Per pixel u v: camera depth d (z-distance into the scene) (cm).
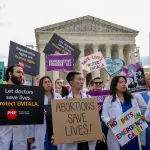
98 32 1844
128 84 269
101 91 260
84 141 179
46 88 235
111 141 206
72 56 384
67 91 328
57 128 177
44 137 204
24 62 320
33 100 185
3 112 175
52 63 379
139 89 264
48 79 238
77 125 181
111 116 209
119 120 199
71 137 178
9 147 183
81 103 187
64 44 403
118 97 218
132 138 196
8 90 179
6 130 183
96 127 185
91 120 185
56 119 179
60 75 1683
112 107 211
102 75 1833
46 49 398
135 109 201
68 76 211
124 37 1878
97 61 389
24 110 181
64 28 1827
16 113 178
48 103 229
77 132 180
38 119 184
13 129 185
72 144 186
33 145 199
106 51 1833
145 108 231
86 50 1984
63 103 184
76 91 208
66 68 380
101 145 226
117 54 1962
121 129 197
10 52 309
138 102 236
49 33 1789
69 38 1805
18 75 203
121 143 195
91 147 188
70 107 184
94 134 182
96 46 1827
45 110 209
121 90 216
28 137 197
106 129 225
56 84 332
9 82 204
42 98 188
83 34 1827
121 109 209
